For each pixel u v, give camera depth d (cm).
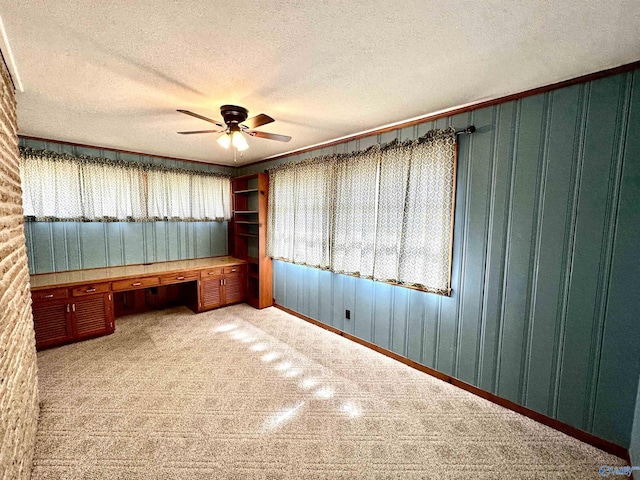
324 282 375
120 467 167
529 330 214
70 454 174
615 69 174
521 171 212
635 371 175
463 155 243
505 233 222
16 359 148
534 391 213
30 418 172
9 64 169
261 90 210
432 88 206
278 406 223
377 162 300
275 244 433
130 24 138
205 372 269
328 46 157
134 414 210
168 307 456
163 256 451
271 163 449
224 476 162
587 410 192
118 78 192
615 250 179
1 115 150
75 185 360
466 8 126
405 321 290
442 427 204
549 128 199
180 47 158
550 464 175
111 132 311
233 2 123
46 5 124
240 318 412
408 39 150
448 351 259
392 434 196
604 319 184
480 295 237
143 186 416
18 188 183
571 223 193
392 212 288
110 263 402
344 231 337
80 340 329
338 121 278
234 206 507
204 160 470
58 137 331
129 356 297
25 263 189
